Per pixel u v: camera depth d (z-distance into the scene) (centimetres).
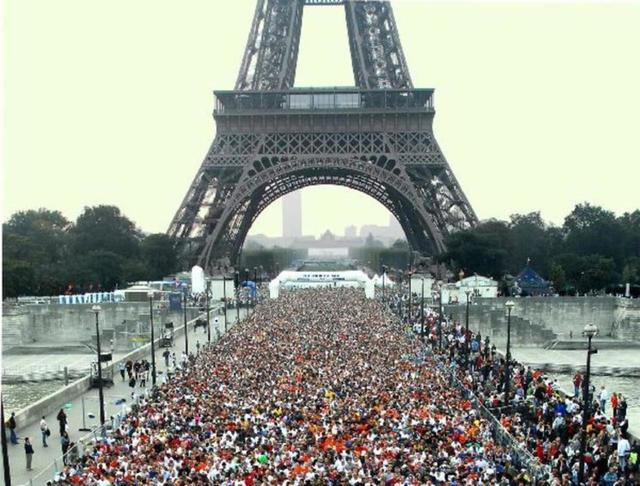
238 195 19788
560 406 6675
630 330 15575
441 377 8081
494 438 6000
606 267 19112
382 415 6050
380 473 4469
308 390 7225
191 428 5838
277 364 8712
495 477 4541
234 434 5575
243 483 4222
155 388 7850
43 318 16450
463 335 12275
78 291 19812
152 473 4525
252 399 6844
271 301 18412
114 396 8762
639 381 11550
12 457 6253
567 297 16288
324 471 4478
